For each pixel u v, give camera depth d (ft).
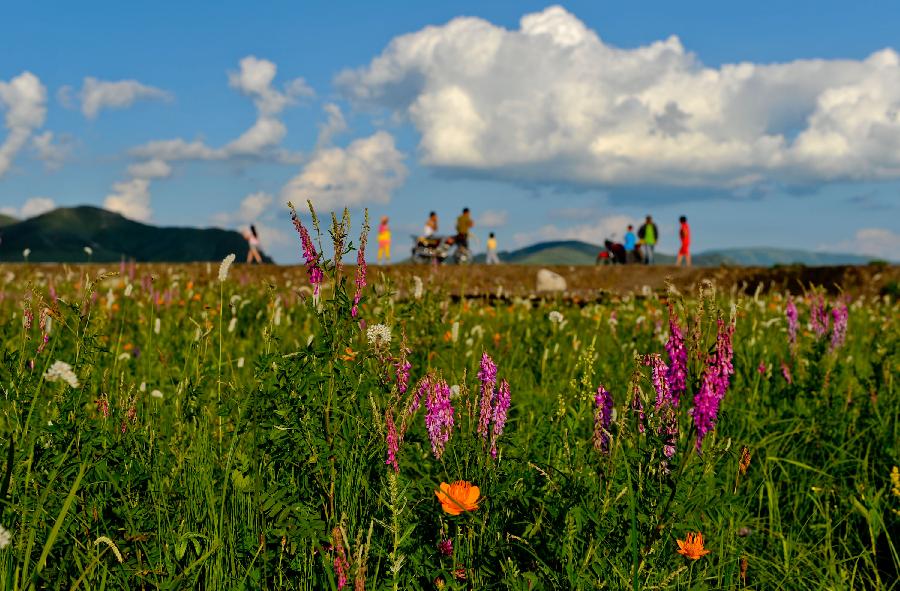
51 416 9.09
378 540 7.87
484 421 8.86
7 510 7.73
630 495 7.40
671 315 7.82
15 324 12.77
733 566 9.21
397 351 9.98
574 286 72.43
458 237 88.84
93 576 7.48
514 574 7.52
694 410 7.53
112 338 18.89
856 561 9.96
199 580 7.97
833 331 16.11
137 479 8.52
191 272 49.93
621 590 7.45
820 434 13.74
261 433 8.74
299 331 21.36
